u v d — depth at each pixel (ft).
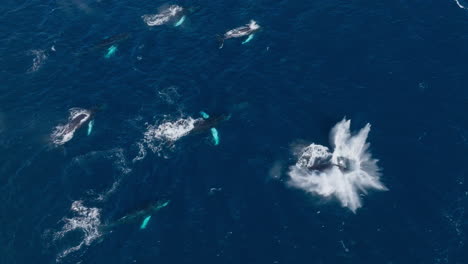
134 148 261.24
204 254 218.79
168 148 260.21
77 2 361.71
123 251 220.64
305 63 301.43
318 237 221.87
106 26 339.36
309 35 319.27
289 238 222.28
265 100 281.74
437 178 240.32
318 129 264.31
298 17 333.21
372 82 286.87
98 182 247.29
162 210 234.17
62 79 302.86
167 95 287.89
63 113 281.74
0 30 338.54
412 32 314.35
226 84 292.20
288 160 251.39
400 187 237.45
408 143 255.50
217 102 281.95
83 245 223.51
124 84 296.92
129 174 249.96
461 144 253.65
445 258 212.84
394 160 248.32
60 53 320.29
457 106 270.87
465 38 307.58
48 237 226.79
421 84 283.18
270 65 302.25
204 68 303.68
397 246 217.56
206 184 244.22
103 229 228.43
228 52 312.91
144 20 342.03
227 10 345.31
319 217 228.43
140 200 238.68
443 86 281.33
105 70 306.96
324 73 294.46
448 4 331.98
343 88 284.82
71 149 262.88
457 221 224.74
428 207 229.86
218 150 258.16
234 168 249.96
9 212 237.66
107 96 290.35
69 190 244.63
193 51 315.58
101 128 272.10
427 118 266.16
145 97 287.89
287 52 309.42
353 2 341.00
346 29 320.70
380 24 321.93
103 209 235.81
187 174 248.73
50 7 357.41
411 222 225.15
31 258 220.43
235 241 222.48
